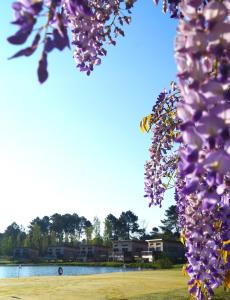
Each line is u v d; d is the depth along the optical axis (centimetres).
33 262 10025
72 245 11112
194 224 417
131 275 3319
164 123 693
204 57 199
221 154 198
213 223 412
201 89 197
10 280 2742
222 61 198
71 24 421
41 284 2414
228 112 195
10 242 11738
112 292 2009
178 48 199
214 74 205
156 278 2877
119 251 9212
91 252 10300
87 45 434
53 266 8681
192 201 420
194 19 198
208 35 194
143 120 697
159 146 689
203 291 428
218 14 193
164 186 682
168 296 1659
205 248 415
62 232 12812
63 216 12912
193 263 417
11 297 1845
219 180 204
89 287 2238
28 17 207
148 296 1714
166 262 6372
